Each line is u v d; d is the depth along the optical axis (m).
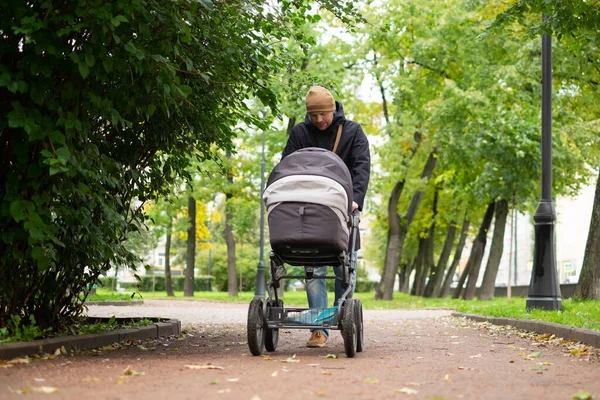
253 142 32.62
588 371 6.55
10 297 7.69
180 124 9.00
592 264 16.47
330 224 6.99
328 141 7.98
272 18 8.50
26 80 6.92
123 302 24.12
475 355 7.92
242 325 13.28
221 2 8.01
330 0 8.81
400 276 57.62
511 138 24.23
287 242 7.04
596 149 25.27
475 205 33.53
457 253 39.62
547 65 14.09
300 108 29.27
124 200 8.86
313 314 7.42
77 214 7.29
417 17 29.70
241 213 36.81
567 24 11.27
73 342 7.62
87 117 7.52
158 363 6.52
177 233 42.28
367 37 30.20
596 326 10.11
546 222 13.88
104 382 5.20
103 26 6.56
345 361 6.99
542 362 7.29
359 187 7.79
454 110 26.45
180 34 7.54
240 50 8.50
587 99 23.52
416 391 4.95
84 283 8.75
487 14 19.27
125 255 8.52
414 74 30.50
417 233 43.62
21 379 5.25
